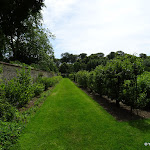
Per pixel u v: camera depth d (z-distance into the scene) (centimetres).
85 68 5194
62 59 7675
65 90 1178
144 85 501
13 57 1475
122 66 494
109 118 440
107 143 293
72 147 283
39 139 316
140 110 517
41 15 1495
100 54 7225
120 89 515
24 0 1100
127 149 269
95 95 886
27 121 422
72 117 464
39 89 839
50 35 1745
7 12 1106
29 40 1572
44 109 567
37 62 1636
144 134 326
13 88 483
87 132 348
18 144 291
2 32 1180
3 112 349
